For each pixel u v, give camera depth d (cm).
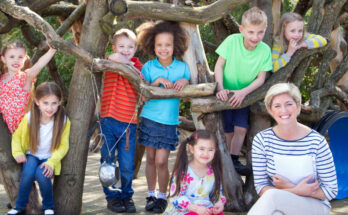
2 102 338
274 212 247
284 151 269
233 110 393
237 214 363
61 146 329
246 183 390
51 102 315
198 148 286
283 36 386
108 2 334
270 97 264
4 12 353
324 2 432
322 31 432
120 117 357
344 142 471
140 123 386
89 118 349
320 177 265
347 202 420
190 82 371
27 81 333
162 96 349
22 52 338
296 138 268
